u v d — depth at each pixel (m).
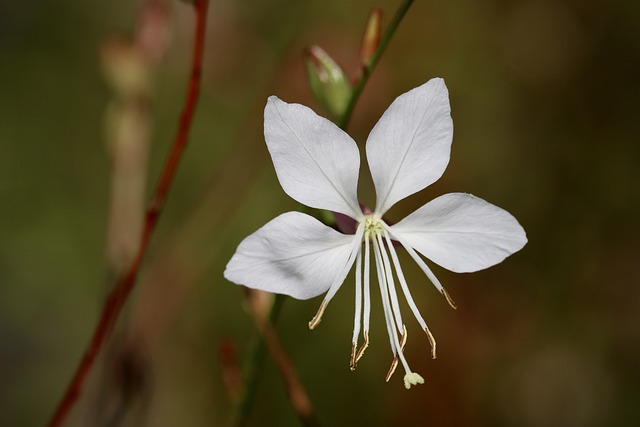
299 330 0.27
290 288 0.16
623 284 0.30
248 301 0.18
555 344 0.29
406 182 0.17
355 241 0.17
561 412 0.28
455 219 0.17
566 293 0.30
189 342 0.28
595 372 0.29
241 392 0.18
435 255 0.17
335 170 0.16
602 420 0.28
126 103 0.21
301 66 0.27
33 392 0.30
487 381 0.28
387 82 0.28
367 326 0.17
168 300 0.25
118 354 0.21
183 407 0.27
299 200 0.16
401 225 0.17
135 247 0.21
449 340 0.28
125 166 0.21
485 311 0.28
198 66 0.18
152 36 0.21
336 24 0.30
